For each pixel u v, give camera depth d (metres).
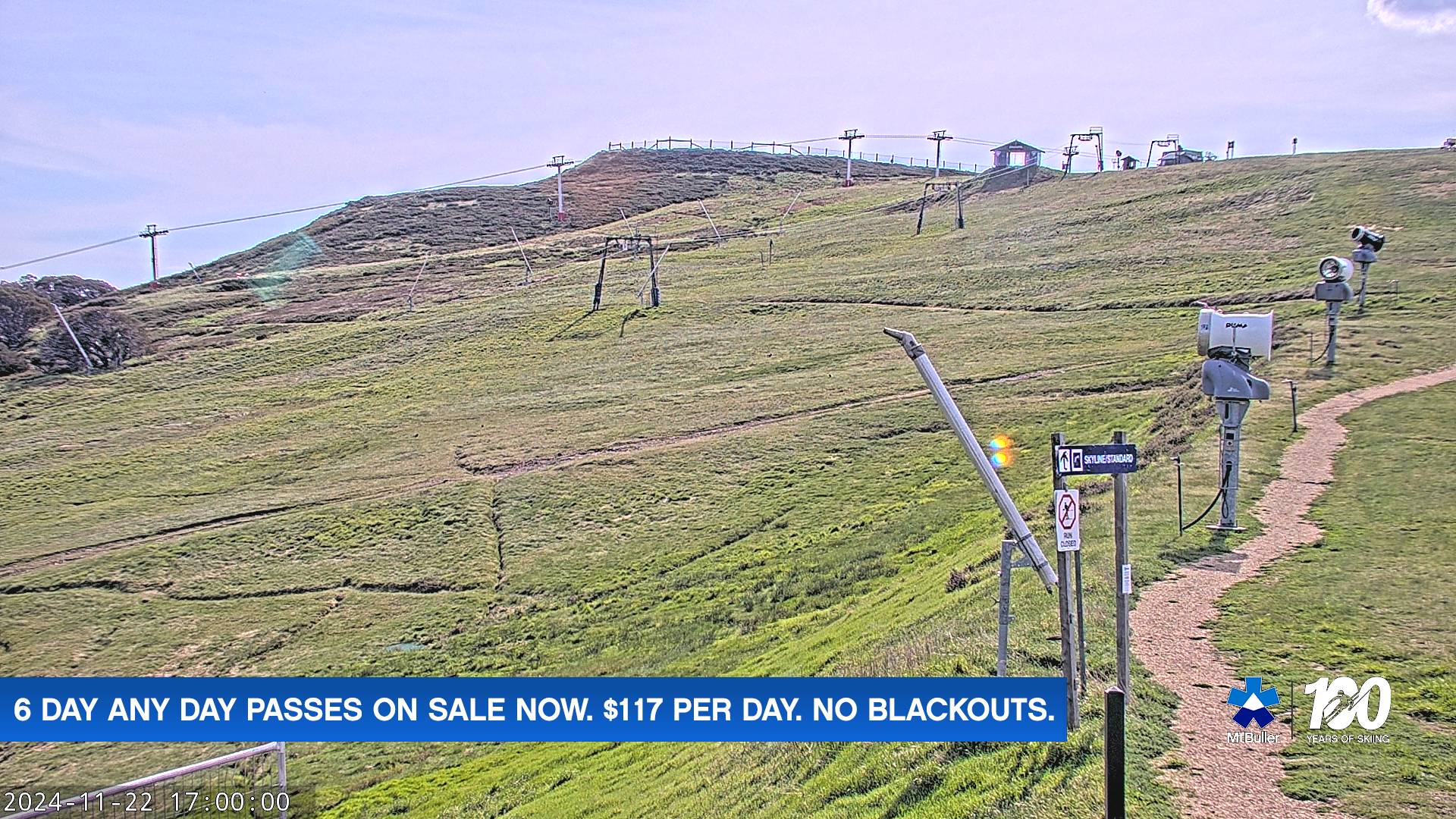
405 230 155.00
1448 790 10.61
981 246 88.06
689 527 40.97
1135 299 64.12
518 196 173.38
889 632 21.67
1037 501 31.42
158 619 40.03
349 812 22.83
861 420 49.66
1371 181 81.62
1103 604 16.75
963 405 49.09
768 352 66.44
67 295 126.81
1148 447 30.23
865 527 37.22
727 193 169.75
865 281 81.75
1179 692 13.28
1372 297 50.41
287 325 98.31
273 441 64.62
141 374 86.50
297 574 42.62
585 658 31.08
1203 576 17.91
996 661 15.09
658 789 17.61
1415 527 19.81
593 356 72.81
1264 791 10.78
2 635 39.97
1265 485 23.61
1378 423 28.66
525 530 43.56
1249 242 72.56
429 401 68.25
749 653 27.59
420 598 38.75
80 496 59.03
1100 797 10.77
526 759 24.12
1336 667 13.85
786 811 13.41
